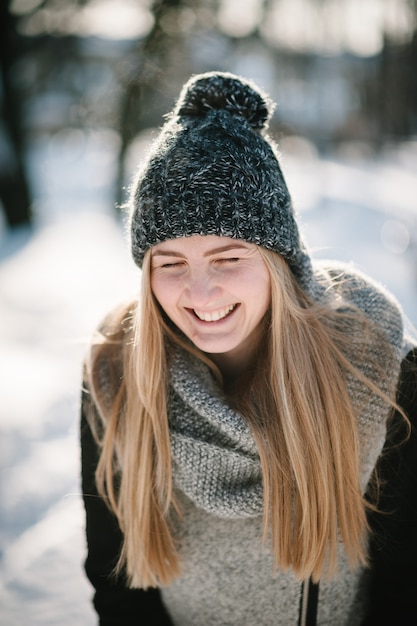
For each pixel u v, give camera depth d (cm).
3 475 319
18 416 383
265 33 1276
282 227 121
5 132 1030
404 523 130
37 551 248
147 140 1141
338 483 125
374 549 134
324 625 137
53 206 1228
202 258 119
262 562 134
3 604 217
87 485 142
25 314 598
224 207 116
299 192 1228
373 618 136
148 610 146
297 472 123
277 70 1772
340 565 134
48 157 1864
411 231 777
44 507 289
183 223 117
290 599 137
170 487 129
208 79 126
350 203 1060
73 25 1091
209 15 1073
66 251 860
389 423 128
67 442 354
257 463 125
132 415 131
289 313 124
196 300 118
